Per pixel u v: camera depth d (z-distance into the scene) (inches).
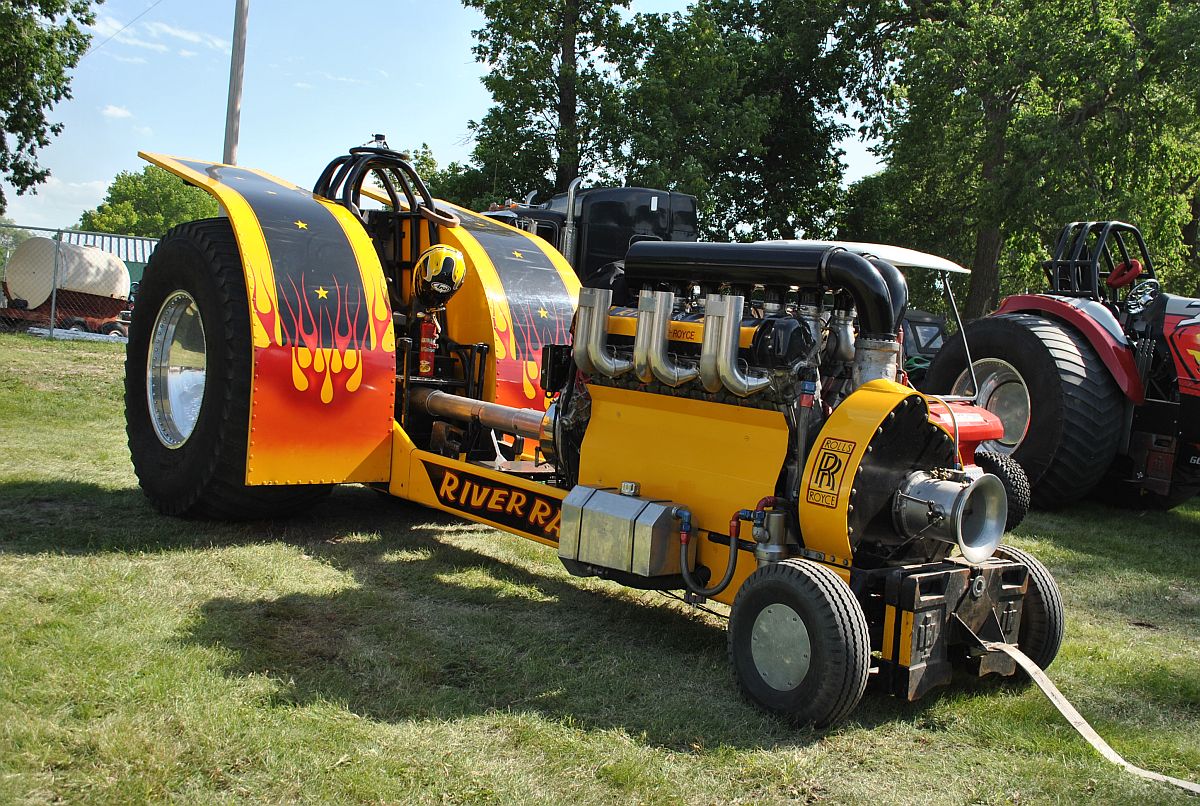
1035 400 301.6
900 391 136.9
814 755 121.4
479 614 167.6
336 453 200.2
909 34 874.1
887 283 142.5
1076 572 233.8
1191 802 113.7
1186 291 896.9
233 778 105.0
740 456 147.4
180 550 189.9
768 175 971.9
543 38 839.7
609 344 163.9
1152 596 215.5
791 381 140.6
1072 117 685.9
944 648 135.9
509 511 183.3
